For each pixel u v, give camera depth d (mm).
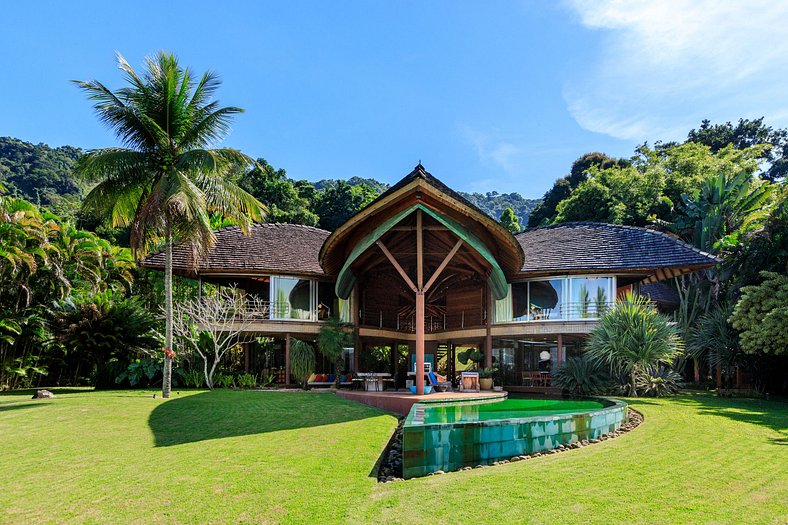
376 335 23984
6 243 24578
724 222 30078
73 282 30938
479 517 5504
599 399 16875
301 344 22531
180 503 6184
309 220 54500
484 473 7422
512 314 24562
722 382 24203
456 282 26438
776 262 22938
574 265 23812
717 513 5520
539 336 24484
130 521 5633
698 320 27250
